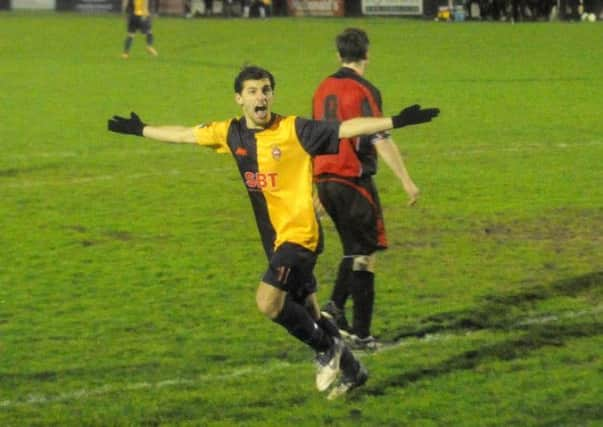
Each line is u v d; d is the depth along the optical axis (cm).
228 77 5975
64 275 2209
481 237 2523
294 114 4703
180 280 2167
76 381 1602
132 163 3522
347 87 1736
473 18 10669
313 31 9162
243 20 10662
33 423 1444
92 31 9181
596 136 4031
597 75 6009
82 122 4422
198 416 1468
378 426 1429
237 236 2556
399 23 10181
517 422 1433
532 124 4322
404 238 2516
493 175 3288
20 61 6844
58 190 3097
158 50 7656
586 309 1938
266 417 1462
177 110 4803
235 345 1761
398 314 1917
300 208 1436
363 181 1748
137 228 2638
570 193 3012
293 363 1675
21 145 3872
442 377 1602
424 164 3488
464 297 2020
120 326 1867
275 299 1442
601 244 2444
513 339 1769
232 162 3531
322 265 2289
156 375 1627
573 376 1597
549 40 8144
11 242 2494
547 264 2266
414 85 5597
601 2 10575
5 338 1803
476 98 5100
